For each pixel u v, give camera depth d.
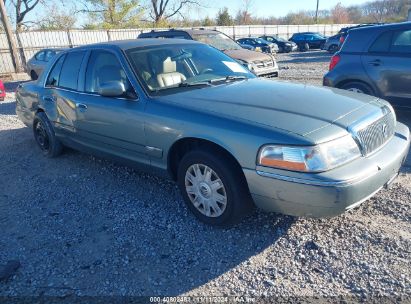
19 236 3.64
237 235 3.40
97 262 3.16
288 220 3.55
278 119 3.09
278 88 3.89
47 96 5.34
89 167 5.32
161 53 4.36
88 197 4.37
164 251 3.25
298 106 3.30
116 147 4.27
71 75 4.94
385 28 6.37
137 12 41.22
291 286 2.76
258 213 3.70
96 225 3.74
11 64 23.38
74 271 3.06
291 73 14.84
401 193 3.93
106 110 4.17
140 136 3.87
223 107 3.40
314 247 3.15
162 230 3.56
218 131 3.19
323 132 2.92
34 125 5.95
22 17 36.84
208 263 3.06
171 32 12.12
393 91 6.30
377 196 3.88
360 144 3.05
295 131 2.92
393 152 3.31
